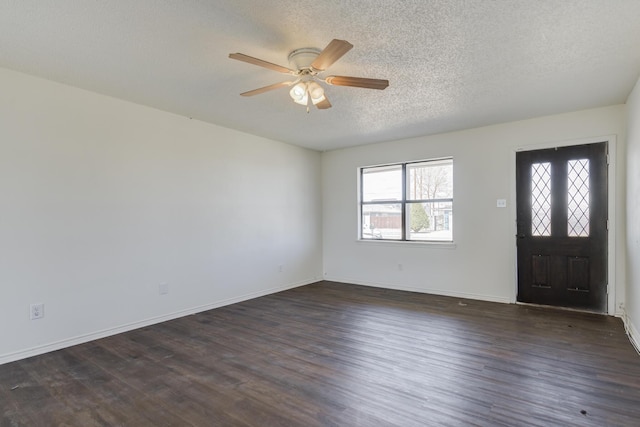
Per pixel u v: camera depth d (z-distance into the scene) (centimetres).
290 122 438
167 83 314
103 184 340
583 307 407
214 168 445
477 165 471
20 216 289
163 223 390
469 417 200
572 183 411
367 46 247
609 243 389
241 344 316
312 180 609
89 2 194
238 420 200
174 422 199
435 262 510
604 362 270
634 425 191
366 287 563
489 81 310
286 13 207
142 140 371
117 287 350
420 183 536
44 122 302
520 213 444
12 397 227
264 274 513
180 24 219
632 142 335
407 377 250
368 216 588
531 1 196
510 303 449
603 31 228
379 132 492
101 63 273
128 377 253
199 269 426
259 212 507
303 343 318
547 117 421
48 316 303
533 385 236
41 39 236
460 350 298
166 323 379
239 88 326
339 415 204
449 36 234
